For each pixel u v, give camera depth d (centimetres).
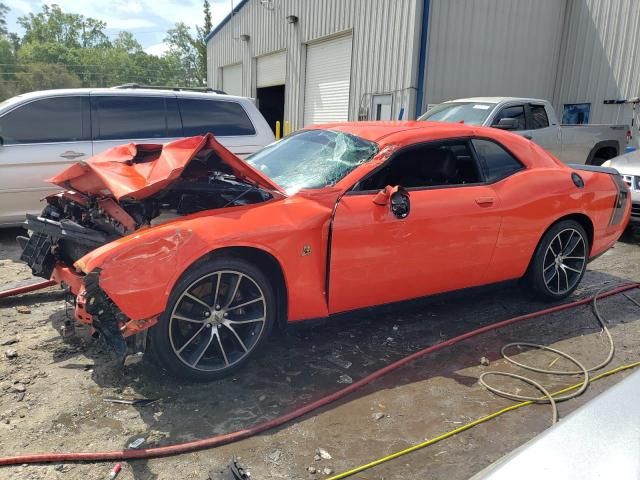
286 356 365
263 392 319
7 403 297
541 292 459
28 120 630
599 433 135
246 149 730
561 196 441
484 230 397
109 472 246
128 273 280
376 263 355
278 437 276
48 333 386
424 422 293
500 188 411
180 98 704
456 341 393
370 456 264
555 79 1485
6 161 613
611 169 504
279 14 1814
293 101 1773
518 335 411
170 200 346
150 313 286
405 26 1234
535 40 1409
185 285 302
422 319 438
